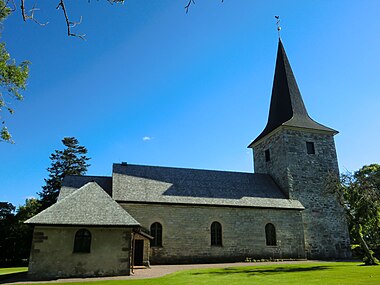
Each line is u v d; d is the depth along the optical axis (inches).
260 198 1058.1
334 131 1221.7
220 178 1138.7
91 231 660.1
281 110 1288.1
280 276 554.6
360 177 850.1
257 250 977.5
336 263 852.6
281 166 1157.1
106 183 1013.2
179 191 998.4
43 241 633.0
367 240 1114.7
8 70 613.3
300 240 1032.8
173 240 909.2
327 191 987.3
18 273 759.7
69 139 1861.5
